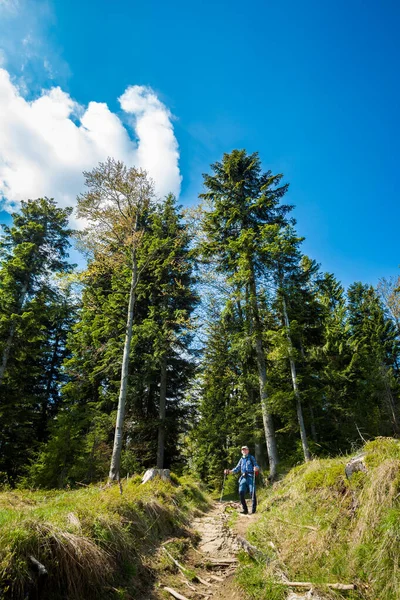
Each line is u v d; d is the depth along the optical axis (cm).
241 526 691
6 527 329
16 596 282
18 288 1836
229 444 2033
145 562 468
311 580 379
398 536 359
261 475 1419
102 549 402
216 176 1931
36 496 739
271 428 1353
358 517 440
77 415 1546
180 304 1973
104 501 548
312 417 1460
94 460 1482
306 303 1473
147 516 607
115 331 1619
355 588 341
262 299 1487
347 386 1695
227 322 1670
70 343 1756
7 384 1728
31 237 1997
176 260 1819
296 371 1359
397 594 313
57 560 336
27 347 1767
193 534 672
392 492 408
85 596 342
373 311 2917
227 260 1716
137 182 1259
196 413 1958
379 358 2328
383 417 2062
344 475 545
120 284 1752
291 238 1403
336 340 1912
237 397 1997
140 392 1700
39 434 2022
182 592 415
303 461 1277
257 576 415
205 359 2061
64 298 2188
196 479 1948
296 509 582
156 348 1650
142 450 1709
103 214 1241
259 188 1805
